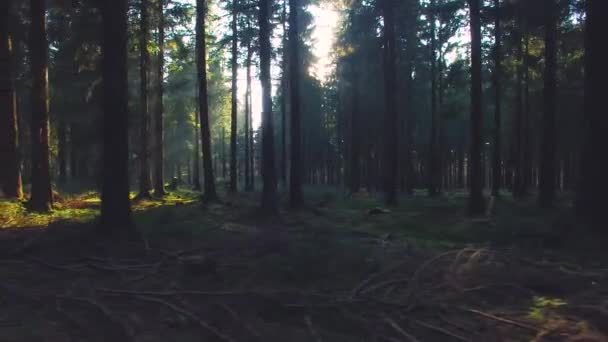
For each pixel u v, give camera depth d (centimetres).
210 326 620
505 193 3812
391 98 2450
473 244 1195
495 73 2773
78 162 4281
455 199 2847
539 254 1028
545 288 771
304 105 5009
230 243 1098
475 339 577
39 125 1755
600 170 1202
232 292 736
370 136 4453
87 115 3047
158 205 2247
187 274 861
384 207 2252
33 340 581
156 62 2997
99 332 608
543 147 2173
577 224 1209
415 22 3011
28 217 1556
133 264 942
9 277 852
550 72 2156
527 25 1978
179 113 4331
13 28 2203
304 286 792
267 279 830
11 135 1948
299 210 2017
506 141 4809
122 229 1162
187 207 2073
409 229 1493
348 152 5003
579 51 2716
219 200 2367
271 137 1859
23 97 3200
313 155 6419
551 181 2155
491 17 1986
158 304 708
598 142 1209
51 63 3031
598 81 1218
